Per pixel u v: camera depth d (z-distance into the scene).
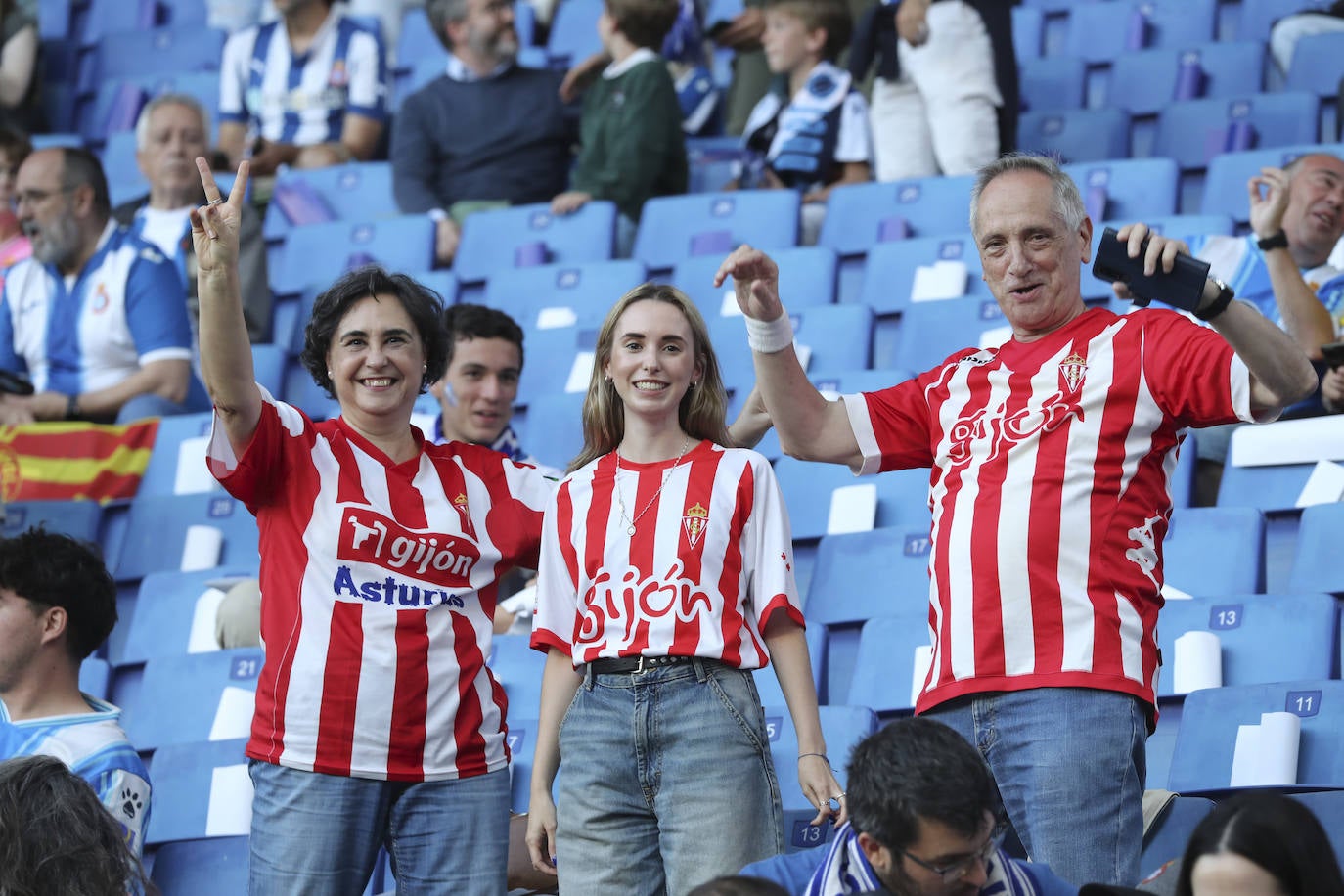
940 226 13.34
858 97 14.79
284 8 16.94
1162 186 13.00
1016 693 5.77
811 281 12.73
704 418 6.73
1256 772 7.39
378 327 6.75
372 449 6.75
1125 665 5.73
